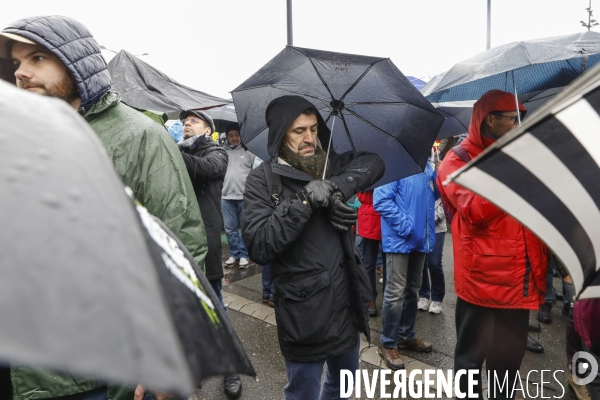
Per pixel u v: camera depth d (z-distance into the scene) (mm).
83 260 224
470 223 1954
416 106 2074
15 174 243
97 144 300
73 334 195
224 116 5059
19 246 214
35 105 302
